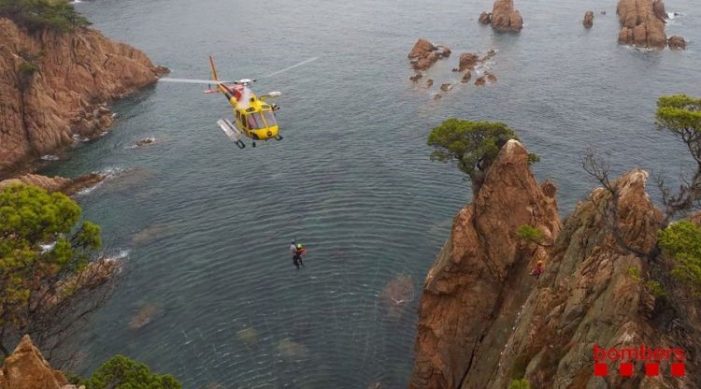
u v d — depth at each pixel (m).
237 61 141.88
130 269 64.12
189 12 190.25
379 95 116.94
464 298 46.31
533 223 46.03
